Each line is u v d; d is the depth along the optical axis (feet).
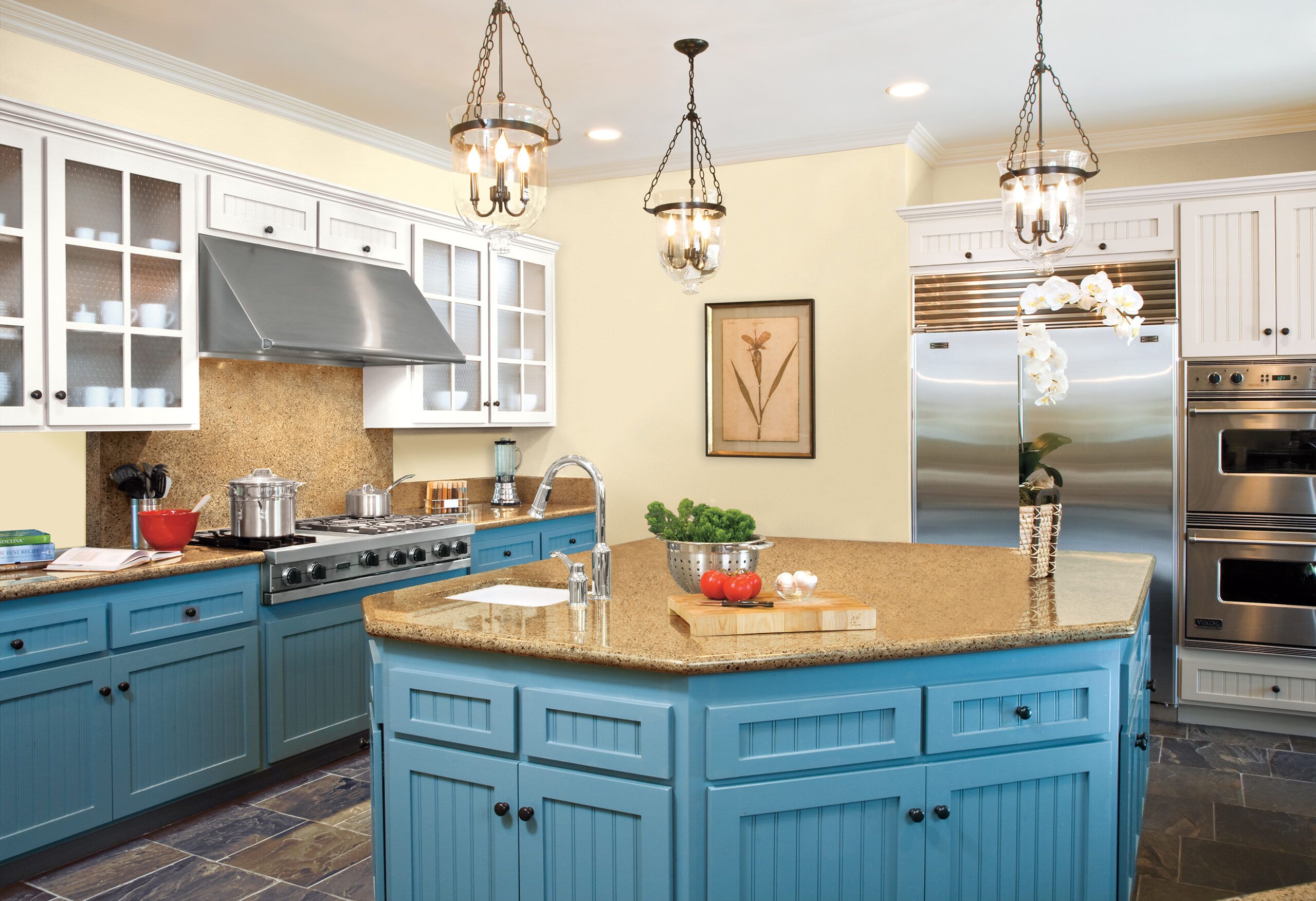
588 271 18.20
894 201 15.64
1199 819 10.69
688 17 11.02
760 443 16.78
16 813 8.88
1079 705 7.06
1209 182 13.55
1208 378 13.78
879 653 6.43
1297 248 13.32
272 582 11.16
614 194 17.92
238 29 11.24
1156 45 11.95
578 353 18.30
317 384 14.42
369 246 13.70
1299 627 13.39
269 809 10.92
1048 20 11.18
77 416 10.16
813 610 6.92
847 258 16.01
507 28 11.23
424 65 12.44
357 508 14.30
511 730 6.72
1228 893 8.94
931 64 12.55
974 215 15.07
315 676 11.86
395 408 14.82
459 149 7.59
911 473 15.66
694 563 8.04
